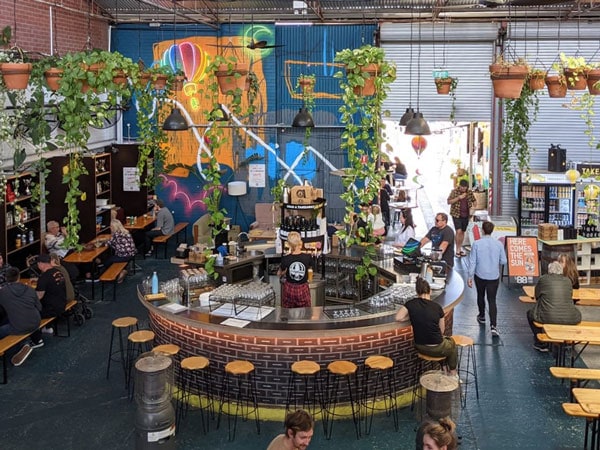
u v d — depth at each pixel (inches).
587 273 499.8
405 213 486.0
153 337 319.0
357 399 302.2
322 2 530.0
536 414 300.4
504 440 278.1
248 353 298.2
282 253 392.8
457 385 265.9
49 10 476.1
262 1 530.3
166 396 259.0
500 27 561.9
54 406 308.2
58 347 378.3
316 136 603.2
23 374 342.0
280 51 594.9
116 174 598.5
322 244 409.1
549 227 493.0
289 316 304.2
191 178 624.7
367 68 308.0
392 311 313.0
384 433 286.4
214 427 291.9
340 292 417.4
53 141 433.7
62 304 380.2
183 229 631.2
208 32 598.5
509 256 488.1
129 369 336.2
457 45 575.2
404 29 569.0
